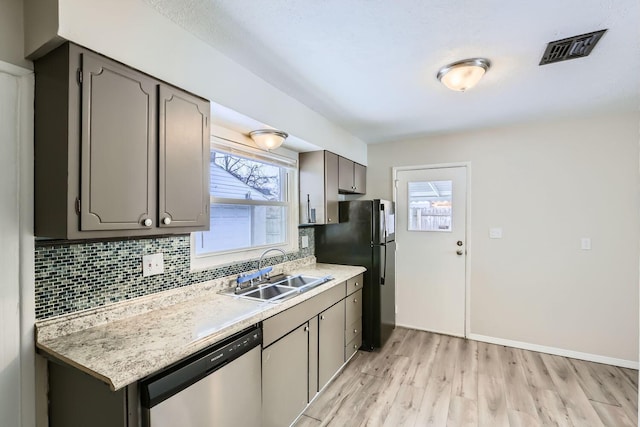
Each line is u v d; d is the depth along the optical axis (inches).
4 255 48.5
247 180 103.0
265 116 82.8
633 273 109.7
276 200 116.6
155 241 70.1
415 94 93.0
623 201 110.7
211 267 84.7
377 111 108.0
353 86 87.0
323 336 93.0
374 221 124.1
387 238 132.2
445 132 135.3
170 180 57.4
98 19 47.3
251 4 53.5
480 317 132.7
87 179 46.0
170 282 73.5
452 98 96.0
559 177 119.3
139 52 52.7
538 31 61.1
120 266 63.3
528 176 124.2
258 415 64.8
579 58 71.6
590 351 114.9
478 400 90.0
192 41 62.2
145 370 43.5
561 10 54.8
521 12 55.4
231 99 71.6
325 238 132.8
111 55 48.8
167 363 46.7
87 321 57.2
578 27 59.7
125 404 42.8
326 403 89.0
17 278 49.6
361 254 126.2
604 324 113.2
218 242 91.1
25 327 50.2
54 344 50.6
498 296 129.4
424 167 143.5
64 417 50.4
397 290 149.5
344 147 131.6
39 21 46.2
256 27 60.1
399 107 104.1
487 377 102.7
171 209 57.6
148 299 67.7
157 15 55.7
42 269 52.2
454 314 137.9
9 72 48.1
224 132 87.7
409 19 57.6
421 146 144.3
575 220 117.1
